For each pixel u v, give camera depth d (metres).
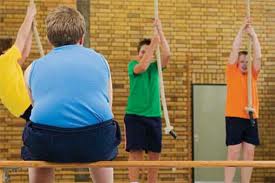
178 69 10.53
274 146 10.59
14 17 10.12
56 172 9.80
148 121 6.32
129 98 6.40
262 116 10.62
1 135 9.98
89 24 10.21
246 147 6.61
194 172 10.36
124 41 10.41
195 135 10.49
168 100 10.44
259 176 10.53
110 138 3.47
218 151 10.53
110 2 10.41
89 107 3.38
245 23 6.61
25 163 3.45
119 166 3.54
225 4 10.76
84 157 3.43
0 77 3.78
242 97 6.57
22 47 4.60
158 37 6.15
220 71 10.66
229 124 6.59
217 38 10.70
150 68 6.44
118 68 10.35
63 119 3.35
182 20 10.62
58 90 3.38
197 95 10.56
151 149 6.36
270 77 10.72
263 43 10.77
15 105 3.83
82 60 3.47
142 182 9.45
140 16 10.49
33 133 3.38
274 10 10.79
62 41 3.54
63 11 3.56
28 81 3.57
